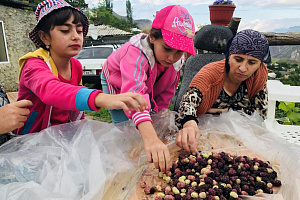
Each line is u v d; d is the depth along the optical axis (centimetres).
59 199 79
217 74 149
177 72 173
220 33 215
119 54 154
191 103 145
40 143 106
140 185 102
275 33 267
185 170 114
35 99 130
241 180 103
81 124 118
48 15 122
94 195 84
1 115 98
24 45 700
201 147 131
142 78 131
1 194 79
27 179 91
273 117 180
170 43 123
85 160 98
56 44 127
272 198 90
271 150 124
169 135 141
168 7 130
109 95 100
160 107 177
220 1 245
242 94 159
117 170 102
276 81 208
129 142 123
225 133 141
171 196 94
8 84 655
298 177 90
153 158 102
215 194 94
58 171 90
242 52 129
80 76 160
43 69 120
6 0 626
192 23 132
